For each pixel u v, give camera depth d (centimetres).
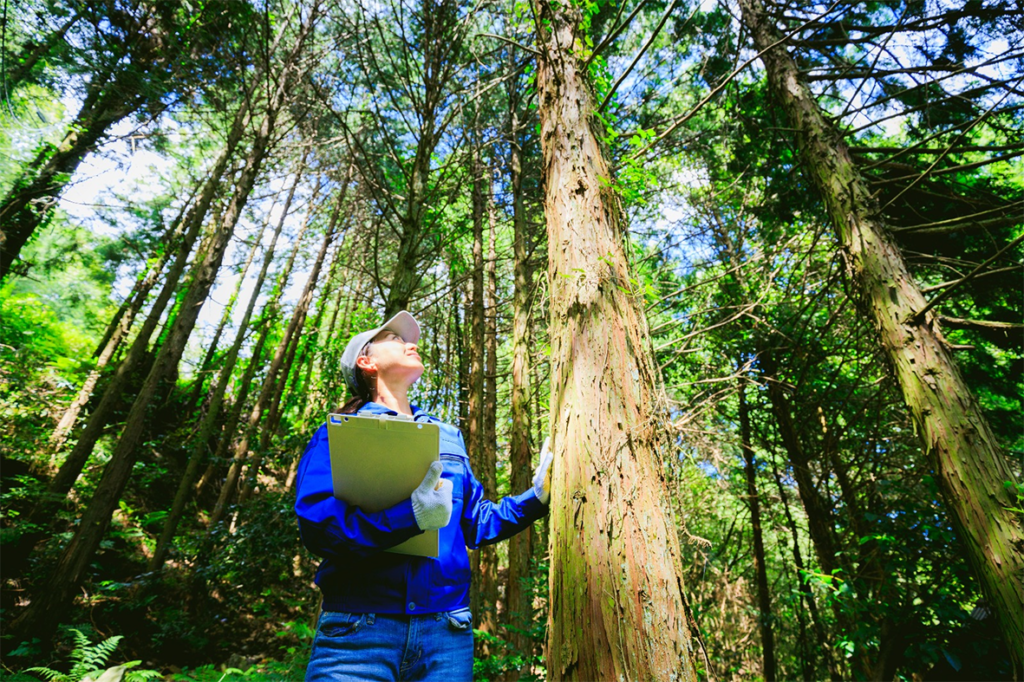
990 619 385
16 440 723
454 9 491
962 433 290
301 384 1442
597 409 144
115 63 558
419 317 779
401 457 117
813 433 655
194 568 701
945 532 386
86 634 491
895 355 328
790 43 445
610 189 189
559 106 206
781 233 597
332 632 123
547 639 132
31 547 608
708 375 572
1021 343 441
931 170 331
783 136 499
